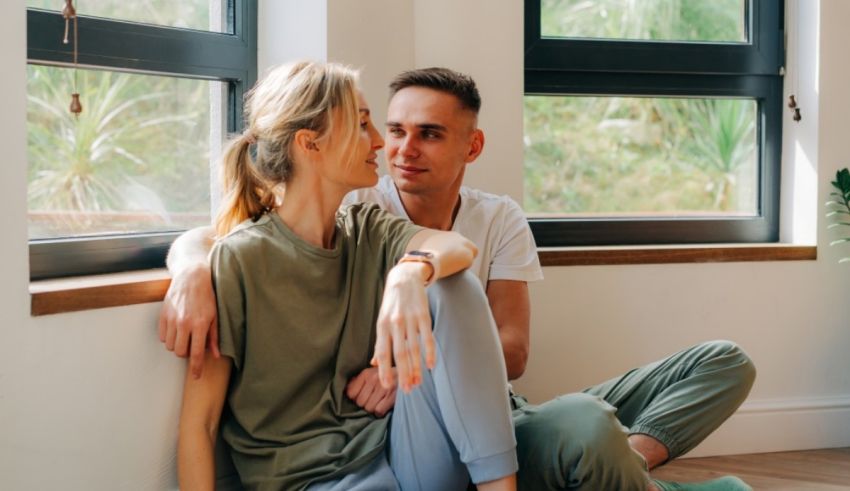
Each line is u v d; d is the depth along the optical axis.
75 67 2.01
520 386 2.91
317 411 1.74
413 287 1.54
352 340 1.79
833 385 3.06
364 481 1.65
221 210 1.84
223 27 2.42
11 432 1.49
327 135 1.72
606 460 1.73
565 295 2.91
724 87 3.14
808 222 3.07
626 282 2.94
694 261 2.96
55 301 1.54
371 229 1.84
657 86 3.11
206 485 1.66
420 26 2.83
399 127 2.07
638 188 3.13
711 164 3.16
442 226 2.15
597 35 3.09
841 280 3.05
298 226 1.77
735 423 2.97
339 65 1.79
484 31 2.84
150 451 1.75
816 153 3.04
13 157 1.50
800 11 3.09
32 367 1.52
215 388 1.70
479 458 1.64
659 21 3.12
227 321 1.67
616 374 2.94
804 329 3.04
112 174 2.11
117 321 1.66
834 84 3.03
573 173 3.09
